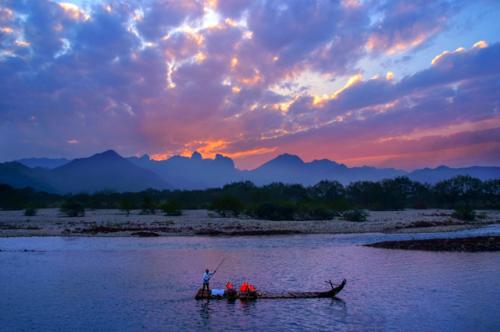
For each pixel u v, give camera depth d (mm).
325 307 24844
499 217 105688
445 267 37625
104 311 24250
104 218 98062
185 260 42250
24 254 46594
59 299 26922
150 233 66812
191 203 153875
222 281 32312
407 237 63562
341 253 47062
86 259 42969
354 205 138750
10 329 21094
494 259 42062
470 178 167625
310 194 162250
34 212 108938
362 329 20922
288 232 70812
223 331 20688
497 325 21500
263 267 38062
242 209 104062
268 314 23547
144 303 25969
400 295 27484
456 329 20953
